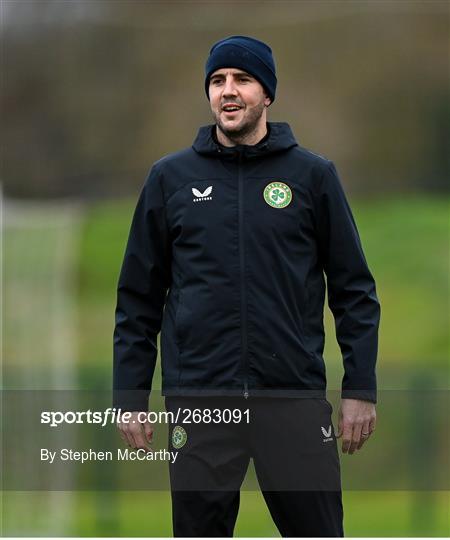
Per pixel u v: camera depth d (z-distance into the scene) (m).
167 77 95.75
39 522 20.16
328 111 94.62
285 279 11.97
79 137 93.50
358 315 12.29
